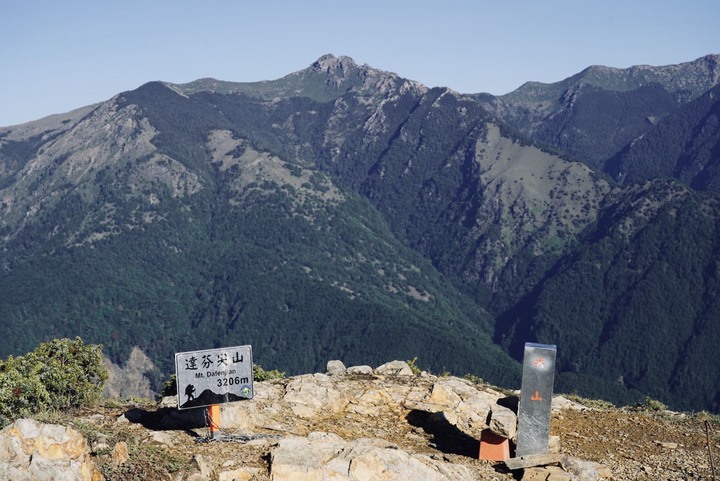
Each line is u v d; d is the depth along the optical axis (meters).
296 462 15.38
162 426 18.61
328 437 17.11
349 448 16.08
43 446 14.19
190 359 17.34
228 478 15.12
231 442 17.33
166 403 20.84
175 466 15.24
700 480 17.77
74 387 20.70
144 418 19.19
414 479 15.59
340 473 15.38
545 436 17.80
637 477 17.86
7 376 18.34
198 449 16.77
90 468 14.30
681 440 21.03
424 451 18.83
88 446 14.98
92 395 21.42
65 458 14.14
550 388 17.84
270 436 17.91
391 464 15.66
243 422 18.88
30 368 21.50
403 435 20.11
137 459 15.21
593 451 19.67
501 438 18.28
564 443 20.22
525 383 17.91
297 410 20.97
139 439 16.81
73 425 15.78
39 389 18.52
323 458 15.75
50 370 20.28
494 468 17.72
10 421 17.06
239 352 17.66
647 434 21.47
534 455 17.66
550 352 17.84
